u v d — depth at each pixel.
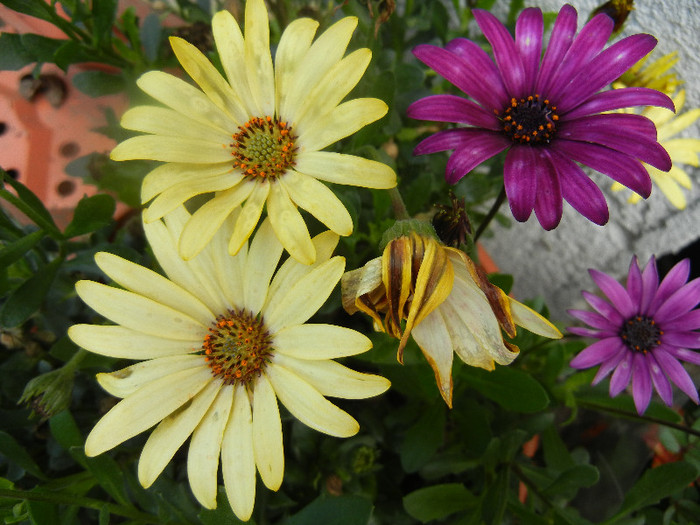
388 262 0.11
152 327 0.12
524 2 0.20
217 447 0.12
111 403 0.16
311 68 0.12
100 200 0.15
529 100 0.13
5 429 0.16
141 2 0.22
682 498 0.20
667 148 0.18
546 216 0.12
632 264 0.16
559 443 0.19
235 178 0.12
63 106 0.20
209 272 0.12
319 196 0.11
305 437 0.17
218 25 0.12
